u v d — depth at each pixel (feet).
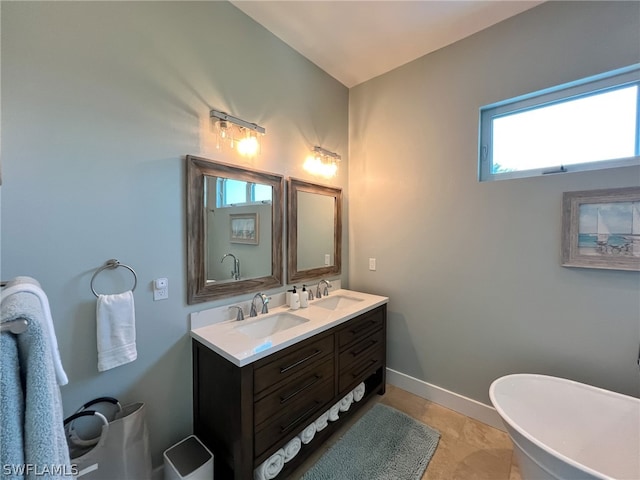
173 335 4.86
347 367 6.08
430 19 5.89
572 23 5.14
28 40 3.45
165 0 4.66
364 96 8.40
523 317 5.84
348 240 8.89
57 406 1.95
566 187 5.29
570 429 4.78
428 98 7.07
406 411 6.72
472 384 6.53
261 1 5.49
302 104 7.21
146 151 4.49
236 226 5.75
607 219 4.88
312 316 5.90
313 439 5.41
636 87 4.80
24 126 3.44
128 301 4.16
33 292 2.15
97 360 4.02
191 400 5.10
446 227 6.84
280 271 6.67
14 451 1.61
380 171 8.10
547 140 5.65
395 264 7.83
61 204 3.72
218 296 5.45
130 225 4.33
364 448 5.50
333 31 6.31
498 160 6.22
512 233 5.92
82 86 3.86
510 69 5.84
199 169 5.10
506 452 5.41
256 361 4.21
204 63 5.19
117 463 3.74
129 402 4.37
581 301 5.20
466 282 6.57
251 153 5.98
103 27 4.02
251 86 5.99
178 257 4.90
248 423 4.13
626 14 4.69
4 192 3.33
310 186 7.43
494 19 5.87
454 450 5.47
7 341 1.65
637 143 4.81
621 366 4.87
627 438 4.35
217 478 4.58
